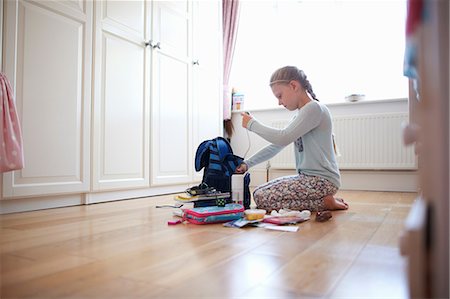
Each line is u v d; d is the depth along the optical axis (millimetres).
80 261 793
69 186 1728
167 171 2381
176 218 1385
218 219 1284
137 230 1155
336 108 2895
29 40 1558
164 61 2375
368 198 2143
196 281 657
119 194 2043
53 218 1396
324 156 1574
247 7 3410
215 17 2963
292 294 591
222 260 794
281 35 3250
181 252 868
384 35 2830
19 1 1519
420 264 372
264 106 3365
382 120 2682
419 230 373
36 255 846
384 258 804
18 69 1515
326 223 1264
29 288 628
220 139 1639
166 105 2387
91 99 1853
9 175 1478
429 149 369
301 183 1547
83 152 1799
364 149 2736
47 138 1632
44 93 1618
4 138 1365
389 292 597
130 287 629
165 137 2369
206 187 1487
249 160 1651
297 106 1644
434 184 367
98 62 1887
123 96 2045
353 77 2936
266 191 1568
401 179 2668
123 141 2043
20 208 1561
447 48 371
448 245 367
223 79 3254
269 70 3328
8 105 1392
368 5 2879
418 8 366
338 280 657
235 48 3420
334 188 1576
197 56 2721
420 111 386
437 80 358
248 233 1100
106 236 1061
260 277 677
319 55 3074
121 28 2037
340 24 2984
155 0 2295
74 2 1765
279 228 1159
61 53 1698
